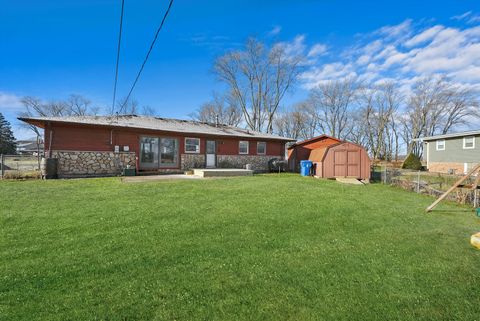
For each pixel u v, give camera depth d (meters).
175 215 5.50
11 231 4.34
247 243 4.02
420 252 3.86
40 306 2.37
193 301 2.49
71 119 13.16
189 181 10.82
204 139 17.09
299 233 4.58
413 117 37.84
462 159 19.67
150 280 2.86
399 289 2.79
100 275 2.95
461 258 3.65
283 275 3.04
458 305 2.54
